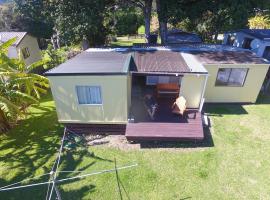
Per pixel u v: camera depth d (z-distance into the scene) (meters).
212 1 20.20
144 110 14.69
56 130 14.69
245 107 16.94
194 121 13.69
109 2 23.50
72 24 20.25
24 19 37.34
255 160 11.73
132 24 49.47
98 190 10.18
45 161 12.01
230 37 28.34
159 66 14.48
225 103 17.38
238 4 18.53
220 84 16.39
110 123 13.62
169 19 21.67
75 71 12.08
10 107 12.72
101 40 30.27
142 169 11.23
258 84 16.36
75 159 12.04
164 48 19.67
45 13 22.28
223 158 11.85
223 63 15.40
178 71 13.56
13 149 13.08
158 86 16.30
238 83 16.38
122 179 10.70
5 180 10.85
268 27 31.39
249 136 13.59
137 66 14.50
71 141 13.35
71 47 34.94
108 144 13.09
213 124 14.74
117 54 16.75
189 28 35.47
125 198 9.80
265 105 17.27
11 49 23.88
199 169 11.17
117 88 12.25
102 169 11.29
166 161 11.70
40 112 17.20
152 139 12.68
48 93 20.94
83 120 13.62
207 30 32.94
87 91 12.57
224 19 25.78
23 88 16.89
